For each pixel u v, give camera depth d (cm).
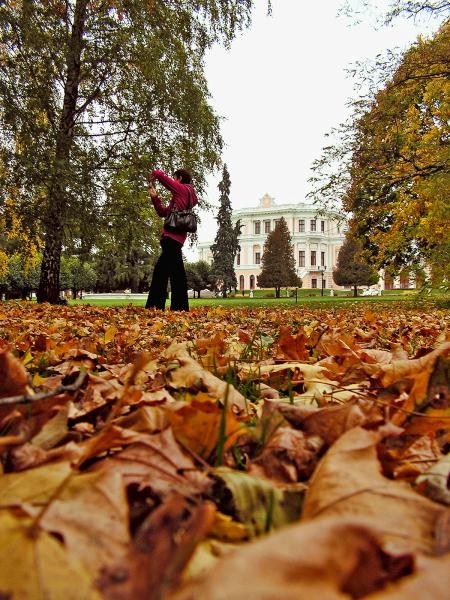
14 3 1213
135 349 332
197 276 7319
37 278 4209
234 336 407
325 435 107
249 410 158
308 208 10012
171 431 97
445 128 1412
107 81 1412
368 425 102
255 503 79
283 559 38
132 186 1419
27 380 115
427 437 117
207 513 45
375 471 78
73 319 649
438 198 1227
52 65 1266
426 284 1368
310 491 78
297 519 79
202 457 103
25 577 50
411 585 38
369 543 43
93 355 260
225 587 35
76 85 1382
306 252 9950
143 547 46
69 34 1284
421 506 68
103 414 140
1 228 1376
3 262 2586
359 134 1515
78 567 52
